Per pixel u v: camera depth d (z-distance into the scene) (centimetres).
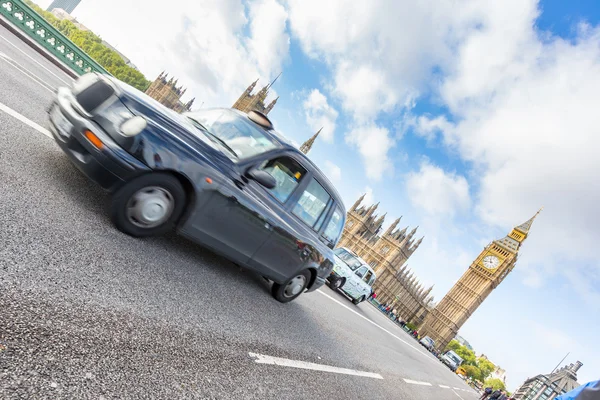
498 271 10506
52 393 144
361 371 515
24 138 359
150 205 300
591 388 192
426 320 10569
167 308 270
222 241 360
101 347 189
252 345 322
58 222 262
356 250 10556
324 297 920
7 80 523
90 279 234
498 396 1678
